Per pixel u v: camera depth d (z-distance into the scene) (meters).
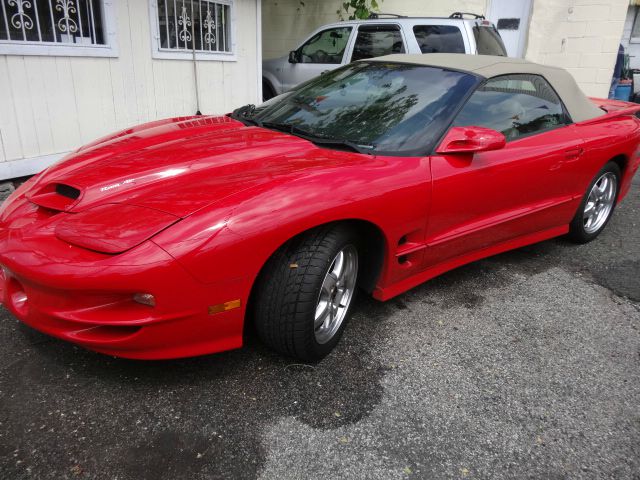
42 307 2.07
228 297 2.12
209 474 1.90
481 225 3.22
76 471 1.87
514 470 2.02
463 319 3.09
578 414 2.34
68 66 4.98
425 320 3.05
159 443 2.02
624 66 10.26
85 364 2.44
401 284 2.93
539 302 3.36
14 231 2.22
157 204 2.14
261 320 2.34
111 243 1.98
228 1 6.46
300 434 2.11
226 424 2.14
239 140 2.87
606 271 3.89
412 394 2.40
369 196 2.47
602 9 8.82
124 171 2.46
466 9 9.51
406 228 2.72
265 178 2.31
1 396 2.21
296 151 2.75
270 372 2.47
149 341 2.06
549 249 4.28
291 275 2.26
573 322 3.14
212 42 6.48
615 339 2.98
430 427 2.20
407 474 1.96
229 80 6.82
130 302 2.01
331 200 2.32
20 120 4.72
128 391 2.29
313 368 2.53
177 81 6.13
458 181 2.90
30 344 2.57
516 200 3.39
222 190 2.21
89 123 5.30
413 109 3.06
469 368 2.62
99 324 2.00
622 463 2.08
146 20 5.58
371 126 3.00
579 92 4.11
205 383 2.37
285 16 10.62
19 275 2.05
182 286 1.99
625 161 4.34
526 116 3.49
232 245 2.05
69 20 4.91
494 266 3.88
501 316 3.16
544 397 2.44
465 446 2.12
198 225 2.03
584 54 9.13
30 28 4.62
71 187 2.38
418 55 3.64
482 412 2.31
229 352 2.60
